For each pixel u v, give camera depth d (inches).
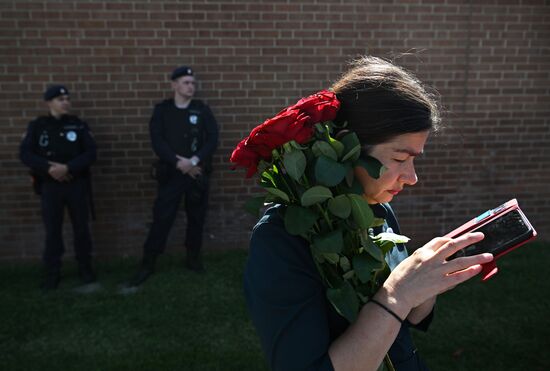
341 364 47.4
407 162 52.7
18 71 202.5
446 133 223.3
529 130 227.3
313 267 51.7
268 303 49.3
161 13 204.8
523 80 223.9
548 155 229.6
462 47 219.1
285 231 51.9
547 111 227.0
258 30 209.8
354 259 51.8
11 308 175.0
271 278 49.8
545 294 178.2
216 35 208.5
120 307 174.9
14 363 141.4
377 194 53.9
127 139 210.8
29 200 209.3
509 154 227.9
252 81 212.8
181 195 198.8
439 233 228.8
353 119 51.8
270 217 53.5
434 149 223.9
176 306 175.0
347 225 51.9
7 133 205.0
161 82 209.2
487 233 53.4
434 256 49.4
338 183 49.8
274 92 214.2
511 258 210.2
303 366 47.4
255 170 53.2
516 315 163.9
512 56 222.1
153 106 210.2
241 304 176.1
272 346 48.7
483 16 217.9
